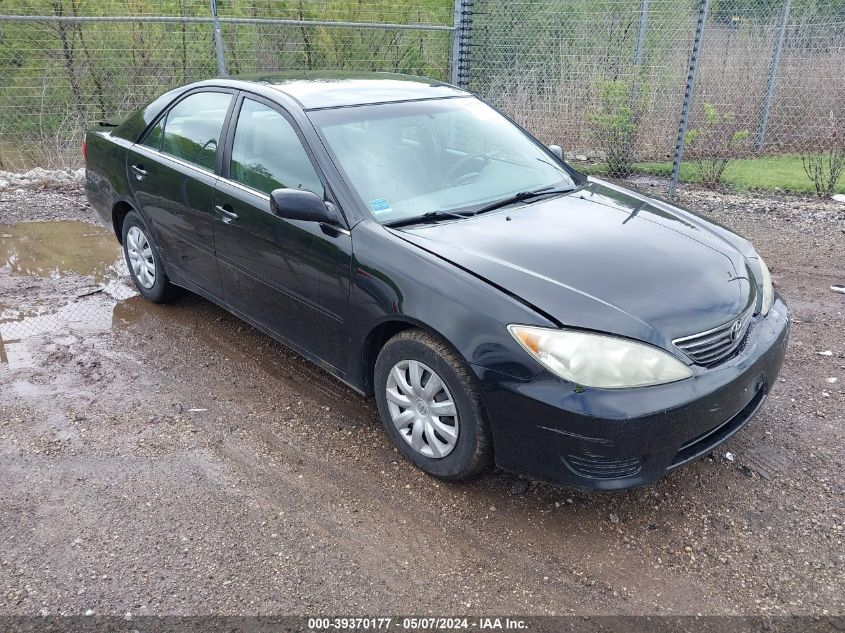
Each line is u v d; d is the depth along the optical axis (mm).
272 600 2537
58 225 6820
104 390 3898
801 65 9086
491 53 9445
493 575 2668
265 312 3887
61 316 4824
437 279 2900
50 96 9703
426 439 3104
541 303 2715
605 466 2631
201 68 10430
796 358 4305
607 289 2809
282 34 10602
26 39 9680
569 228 3307
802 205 7617
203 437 3486
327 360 3561
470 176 3723
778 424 3617
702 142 8930
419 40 10609
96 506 2988
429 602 2543
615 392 2564
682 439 2676
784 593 2586
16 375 4031
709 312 2828
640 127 8875
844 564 2713
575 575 2668
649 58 9219
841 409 3742
